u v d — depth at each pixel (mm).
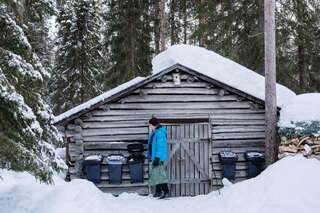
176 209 10312
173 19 26609
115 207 10258
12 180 13305
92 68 26734
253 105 13617
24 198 10484
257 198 9867
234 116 13586
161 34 24078
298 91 22188
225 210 9734
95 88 26797
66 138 13055
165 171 13031
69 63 26641
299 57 23891
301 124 12141
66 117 12703
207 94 13516
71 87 26422
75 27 26578
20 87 8242
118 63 25422
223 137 13508
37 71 8359
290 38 19922
